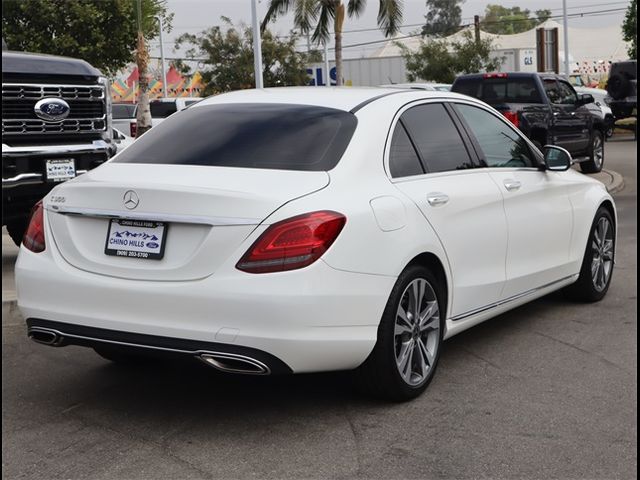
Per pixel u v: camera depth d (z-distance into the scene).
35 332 4.76
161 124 5.45
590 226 7.09
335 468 4.10
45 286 4.66
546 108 16.39
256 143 4.92
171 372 5.58
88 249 4.64
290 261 4.27
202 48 38.69
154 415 4.80
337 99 5.33
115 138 15.25
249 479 3.99
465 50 44.28
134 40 27.28
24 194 8.85
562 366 5.65
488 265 5.70
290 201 4.37
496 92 16.92
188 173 4.66
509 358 5.82
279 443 4.39
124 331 4.45
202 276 4.32
